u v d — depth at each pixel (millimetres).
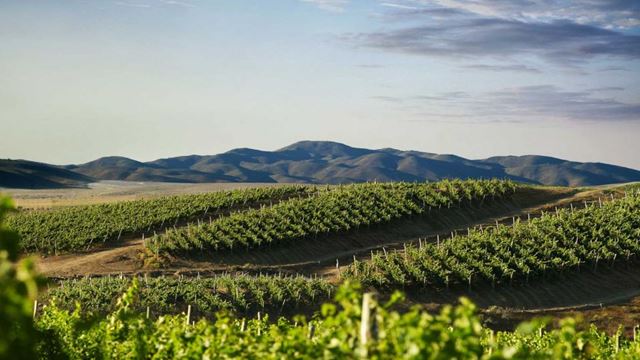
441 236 58219
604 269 45469
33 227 62969
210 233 54438
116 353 11352
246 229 55938
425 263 43812
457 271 43188
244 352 8781
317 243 55094
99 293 35719
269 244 53844
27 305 4344
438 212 61750
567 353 8125
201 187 198000
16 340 4578
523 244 46875
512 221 60750
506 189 66375
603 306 40219
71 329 12555
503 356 5586
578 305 40906
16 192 175375
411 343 5566
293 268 50875
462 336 5598
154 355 10438
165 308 34500
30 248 56188
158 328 11281
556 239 48625
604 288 43406
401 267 44875
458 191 64812
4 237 4289
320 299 38719
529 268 43188
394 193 63812
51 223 64625
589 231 49094
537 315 38344
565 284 43500
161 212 64500
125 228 59688
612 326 37094
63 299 34438
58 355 11258
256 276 45438
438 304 41188
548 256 45094
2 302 4199
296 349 7668
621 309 39438
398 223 59531
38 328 11430
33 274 4254
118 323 11555
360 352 6094
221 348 8992
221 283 39156
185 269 49031
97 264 50156
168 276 47188
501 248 46188
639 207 54094
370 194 64125
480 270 43188
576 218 51906
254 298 37656
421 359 5500
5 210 4316
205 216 64688
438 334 5566
